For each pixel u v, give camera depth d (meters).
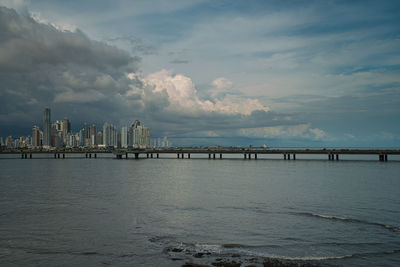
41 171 111.44
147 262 24.78
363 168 116.50
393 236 30.88
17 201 50.41
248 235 31.69
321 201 49.28
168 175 96.06
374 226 34.38
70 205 47.09
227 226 35.03
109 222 37.00
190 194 57.44
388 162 152.38
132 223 36.53
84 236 31.67
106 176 92.94
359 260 24.95
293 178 83.44
